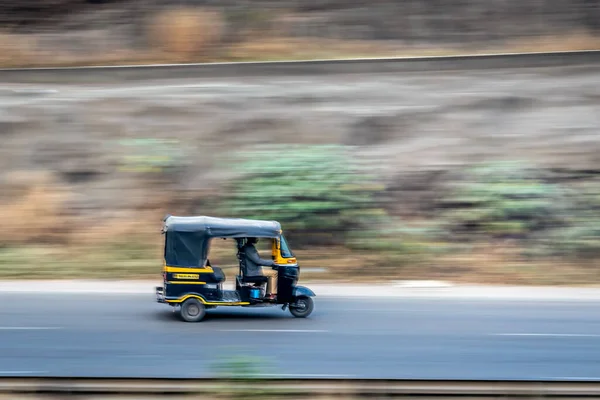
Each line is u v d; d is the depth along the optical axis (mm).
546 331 11039
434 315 12234
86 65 27469
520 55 23203
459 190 18578
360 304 13297
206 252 11719
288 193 18125
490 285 15508
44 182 19688
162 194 19281
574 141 19797
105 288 14656
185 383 7480
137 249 17234
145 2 29766
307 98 22219
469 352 9656
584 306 13180
